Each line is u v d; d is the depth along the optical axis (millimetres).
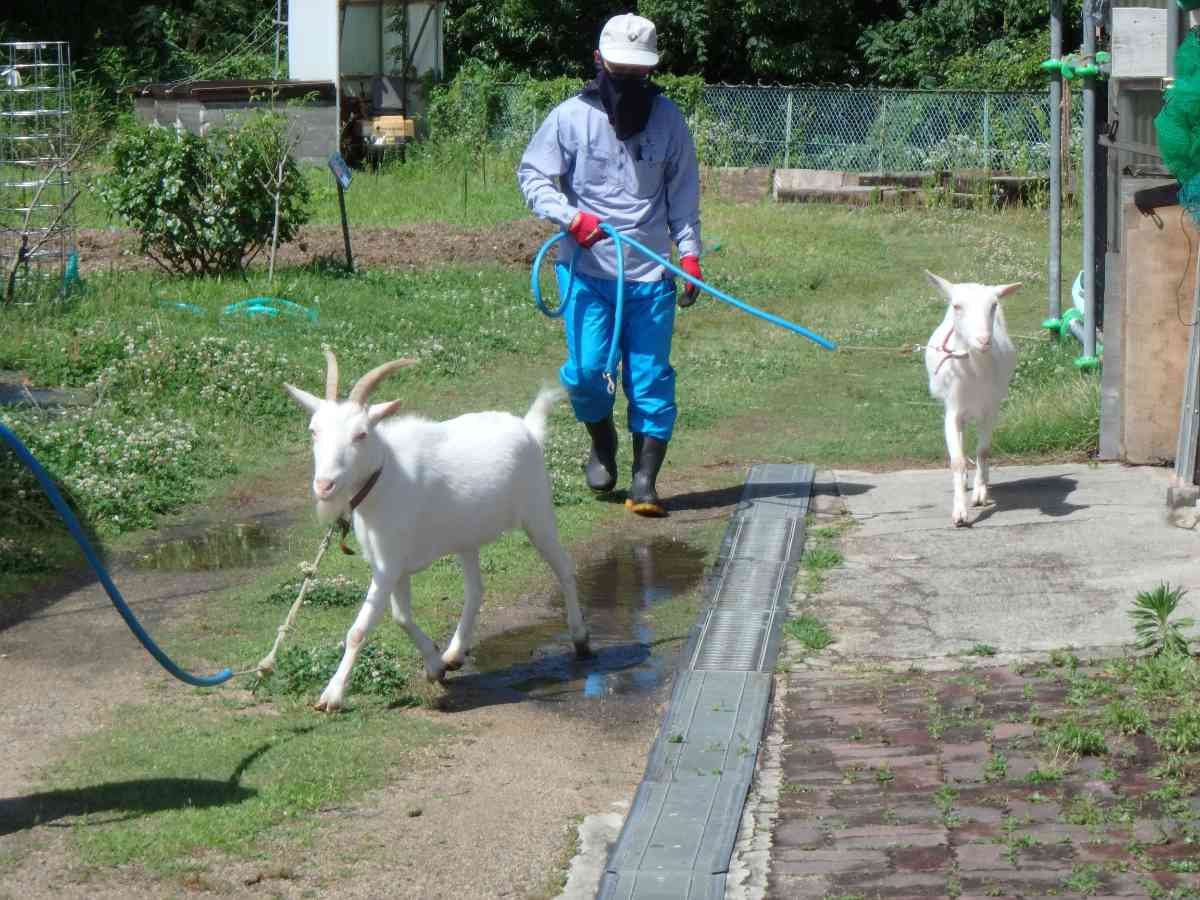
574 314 9688
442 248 19016
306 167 24156
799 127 28703
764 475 10289
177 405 11375
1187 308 9430
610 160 9547
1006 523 8625
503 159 28000
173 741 5875
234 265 16219
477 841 5039
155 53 33719
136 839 4984
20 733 5961
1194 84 7793
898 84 33625
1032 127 27516
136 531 9133
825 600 7559
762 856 4824
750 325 16375
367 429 5996
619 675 6789
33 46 15406
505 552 8734
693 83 28766
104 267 16609
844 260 20391
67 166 15750
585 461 10852
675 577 8320
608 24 9430
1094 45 11789
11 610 7605
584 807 5328
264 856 4906
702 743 5805
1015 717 5828
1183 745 5375
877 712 6047
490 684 6684
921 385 13492
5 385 11516
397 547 6230
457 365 13445
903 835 4898
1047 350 13289
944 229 23203
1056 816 4957
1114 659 6332
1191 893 4395
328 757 5715
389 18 30141
